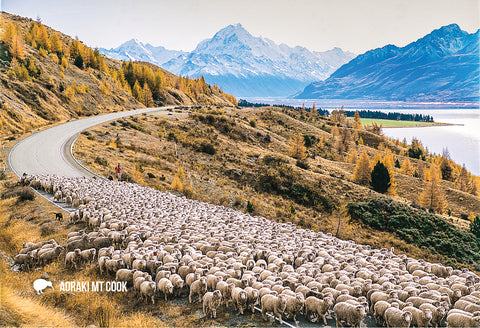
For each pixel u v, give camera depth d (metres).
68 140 70.62
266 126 136.50
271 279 17.06
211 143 88.44
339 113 199.50
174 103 176.12
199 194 55.94
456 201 79.88
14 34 114.88
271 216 51.88
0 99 80.19
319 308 14.44
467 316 13.55
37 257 20.28
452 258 46.25
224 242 22.67
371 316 15.73
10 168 51.53
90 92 121.88
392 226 54.22
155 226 26.34
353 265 20.39
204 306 15.15
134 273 17.39
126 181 50.06
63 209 31.91
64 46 163.62
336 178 75.62
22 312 13.00
